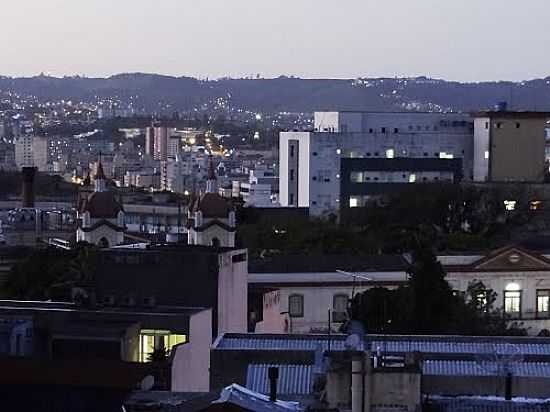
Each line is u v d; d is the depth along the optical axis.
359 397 89.31
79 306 159.62
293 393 108.88
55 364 128.25
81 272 199.75
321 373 100.69
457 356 113.44
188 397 99.06
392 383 89.38
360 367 89.56
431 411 92.56
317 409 90.50
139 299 183.88
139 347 148.12
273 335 130.75
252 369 115.12
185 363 146.12
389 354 100.94
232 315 194.00
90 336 143.12
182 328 148.75
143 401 97.62
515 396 101.31
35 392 124.62
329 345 118.19
